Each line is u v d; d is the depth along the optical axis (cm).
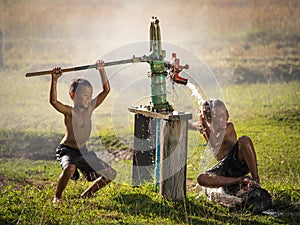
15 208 727
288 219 731
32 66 2227
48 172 1118
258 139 1374
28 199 766
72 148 775
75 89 762
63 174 754
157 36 779
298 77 2084
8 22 2769
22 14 2881
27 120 1547
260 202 751
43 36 2697
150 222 699
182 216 727
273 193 820
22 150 1289
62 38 2689
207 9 3017
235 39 2602
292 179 991
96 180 785
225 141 793
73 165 756
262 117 1577
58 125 1520
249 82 2039
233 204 758
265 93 1867
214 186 773
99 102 777
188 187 1028
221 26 2780
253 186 754
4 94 1834
